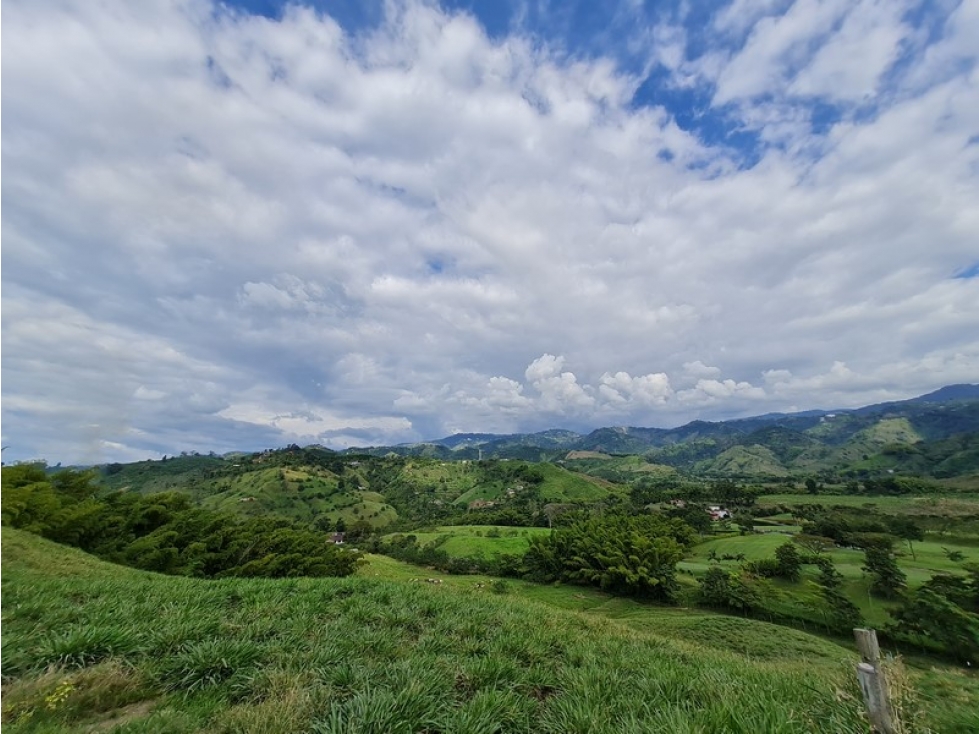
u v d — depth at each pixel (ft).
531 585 289.74
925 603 177.99
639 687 23.97
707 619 139.95
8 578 41.16
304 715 18.26
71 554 72.43
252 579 50.31
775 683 24.68
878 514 381.81
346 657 25.94
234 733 16.93
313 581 49.85
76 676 20.95
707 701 21.56
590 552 284.41
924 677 33.60
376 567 261.85
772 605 219.00
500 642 30.91
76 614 30.53
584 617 52.13
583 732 18.54
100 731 17.26
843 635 188.55
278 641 27.84
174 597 37.81
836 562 265.54
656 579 243.40
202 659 23.06
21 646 24.31
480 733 18.20
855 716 19.27
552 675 25.71
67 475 141.90
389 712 18.22
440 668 24.43
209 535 149.69
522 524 469.98
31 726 17.28
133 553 118.11
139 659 24.21
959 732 21.36
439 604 42.37
